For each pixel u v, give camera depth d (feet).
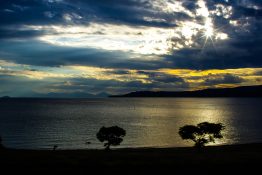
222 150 241.55
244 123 643.45
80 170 133.28
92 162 147.43
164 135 458.91
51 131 499.10
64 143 380.99
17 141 395.34
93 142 388.57
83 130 513.45
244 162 150.61
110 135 253.24
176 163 147.54
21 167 134.82
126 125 602.44
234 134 470.39
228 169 139.74
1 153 193.16
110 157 169.37
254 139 418.10
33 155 180.65
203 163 147.95
